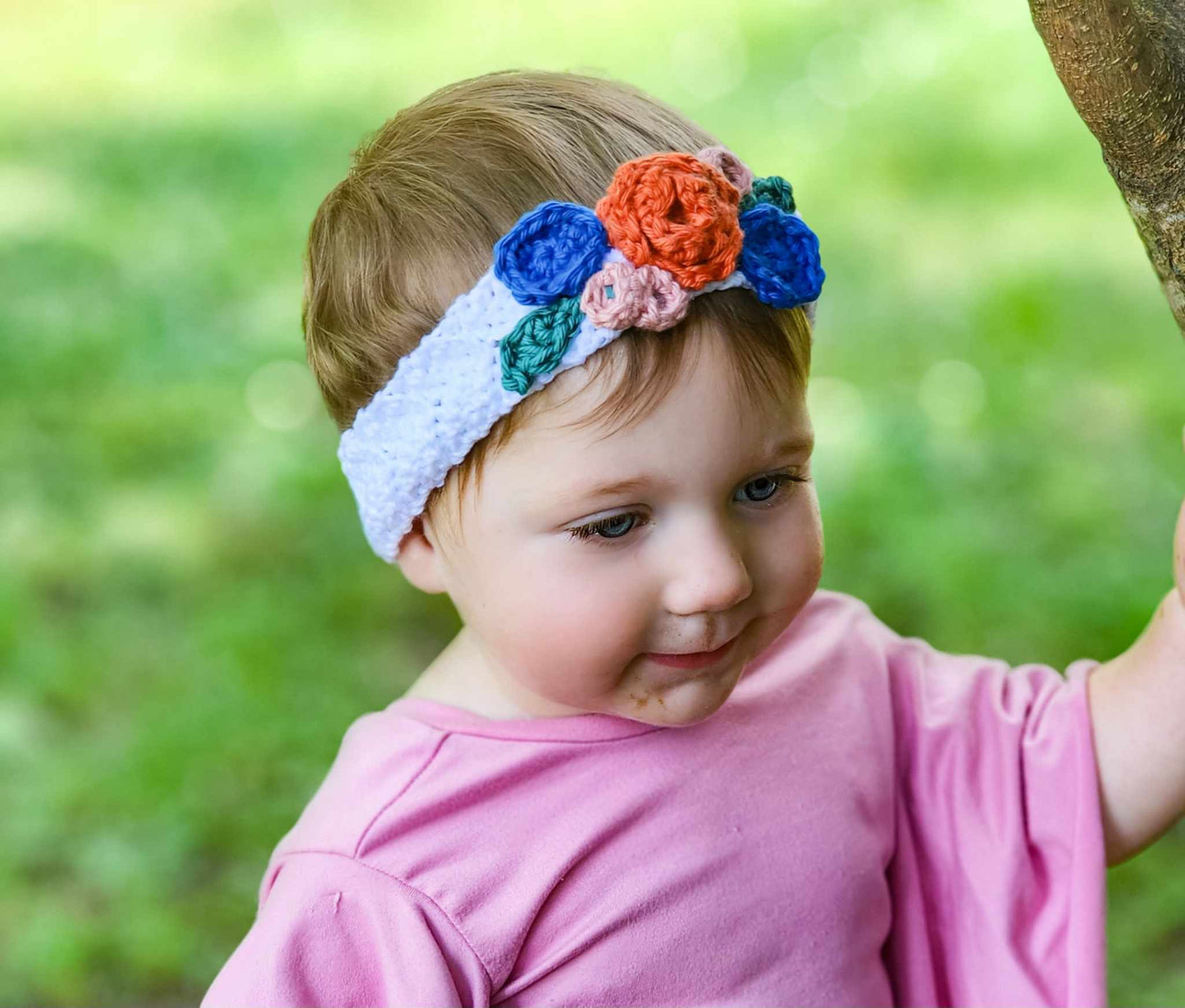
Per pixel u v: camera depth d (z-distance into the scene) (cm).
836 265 578
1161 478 427
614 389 138
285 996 148
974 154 668
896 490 423
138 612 412
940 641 373
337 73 907
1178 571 164
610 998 153
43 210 700
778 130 717
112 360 545
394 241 150
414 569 162
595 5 957
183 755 352
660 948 155
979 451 443
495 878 154
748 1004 156
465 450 146
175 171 759
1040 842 170
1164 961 298
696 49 838
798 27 831
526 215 139
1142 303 531
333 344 157
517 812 157
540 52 887
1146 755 167
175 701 373
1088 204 616
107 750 359
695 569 141
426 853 154
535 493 142
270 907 154
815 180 660
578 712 162
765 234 142
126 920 314
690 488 140
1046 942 167
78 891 323
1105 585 382
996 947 167
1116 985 293
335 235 157
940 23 790
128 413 507
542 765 159
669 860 157
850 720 172
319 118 823
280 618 402
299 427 496
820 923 160
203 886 324
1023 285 543
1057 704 173
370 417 152
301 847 157
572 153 149
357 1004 150
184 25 1055
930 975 171
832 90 748
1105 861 167
